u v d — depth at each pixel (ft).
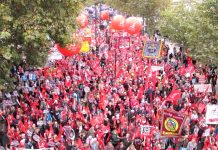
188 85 95.91
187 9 140.97
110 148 65.77
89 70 107.34
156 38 172.76
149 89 91.40
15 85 86.89
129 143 67.72
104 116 75.31
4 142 68.64
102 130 70.69
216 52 100.42
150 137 68.95
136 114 77.82
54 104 81.20
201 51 101.76
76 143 67.31
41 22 70.23
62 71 107.14
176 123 66.49
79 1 76.07
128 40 147.13
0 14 65.62
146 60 123.65
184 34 126.11
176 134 67.15
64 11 73.51
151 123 77.30
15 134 68.54
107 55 129.59
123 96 87.81
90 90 93.76
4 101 81.30
